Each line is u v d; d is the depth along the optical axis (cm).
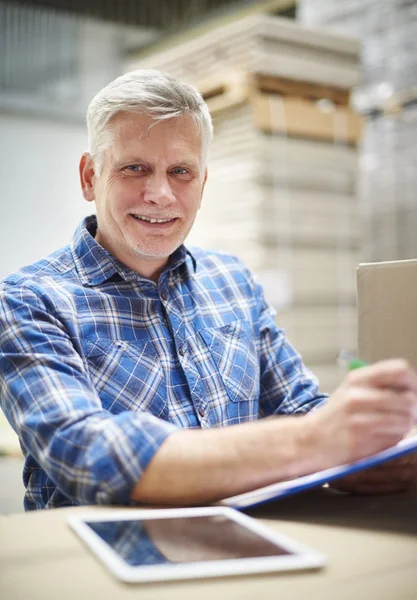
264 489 95
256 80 259
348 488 104
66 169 413
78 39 424
